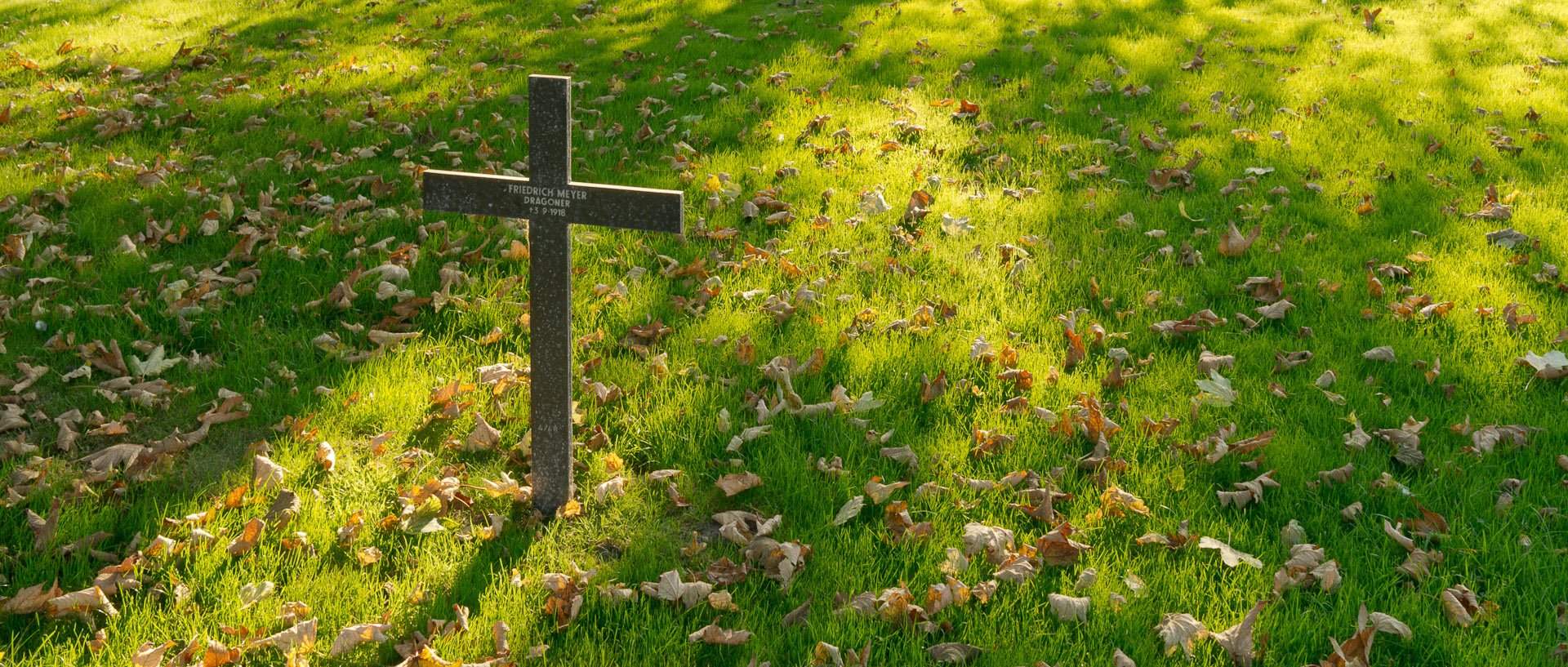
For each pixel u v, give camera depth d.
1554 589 3.50
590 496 4.04
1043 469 4.20
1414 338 5.11
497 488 4.00
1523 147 7.59
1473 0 11.90
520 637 3.36
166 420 4.50
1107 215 6.57
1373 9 11.45
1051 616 3.45
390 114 8.13
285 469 4.09
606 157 7.36
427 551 3.73
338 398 4.60
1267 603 3.46
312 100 8.52
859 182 6.96
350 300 5.37
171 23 11.26
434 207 3.55
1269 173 7.13
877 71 9.35
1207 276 5.77
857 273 5.77
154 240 5.98
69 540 3.71
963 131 7.84
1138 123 8.00
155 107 8.23
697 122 7.96
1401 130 7.94
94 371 4.85
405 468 4.20
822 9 11.45
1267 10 11.48
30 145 7.42
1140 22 10.92
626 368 4.84
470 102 8.39
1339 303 5.46
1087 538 3.79
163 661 3.25
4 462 4.16
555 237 3.47
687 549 3.80
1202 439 4.32
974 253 5.98
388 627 3.38
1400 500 3.96
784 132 7.82
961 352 4.99
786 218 6.39
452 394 4.57
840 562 3.68
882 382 4.77
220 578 3.56
